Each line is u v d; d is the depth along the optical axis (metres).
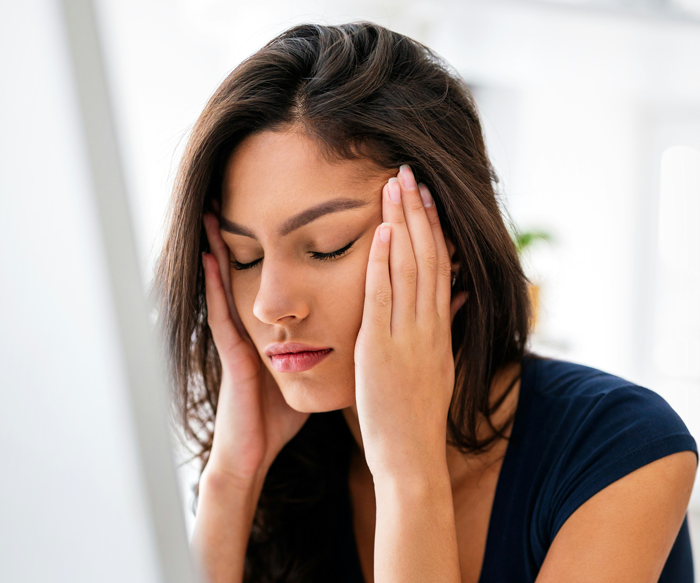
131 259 0.31
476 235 0.71
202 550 0.80
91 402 0.31
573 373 0.79
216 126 0.63
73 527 0.31
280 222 0.63
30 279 0.31
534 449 0.74
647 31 2.58
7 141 0.30
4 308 0.30
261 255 0.68
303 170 0.62
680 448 0.66
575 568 0.63
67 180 0.30
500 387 0.79
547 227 3.66
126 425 0.32
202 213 0.70
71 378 0.31
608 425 0.69
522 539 0.73
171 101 2.77
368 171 0.64
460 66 3.32
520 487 0.73
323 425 0.89
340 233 0.64
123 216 0.31
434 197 0.70
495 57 3.13
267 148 0.62
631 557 0.62
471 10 2.42
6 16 0.29
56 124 0.30
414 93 0.68
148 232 0.86
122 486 0.32
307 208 0.62
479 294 0.72
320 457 0.89
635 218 3.92
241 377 0.82
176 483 0.32
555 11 2.43
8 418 0.31
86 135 0.31
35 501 0.31
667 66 3.07
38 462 0.31
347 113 0.62
